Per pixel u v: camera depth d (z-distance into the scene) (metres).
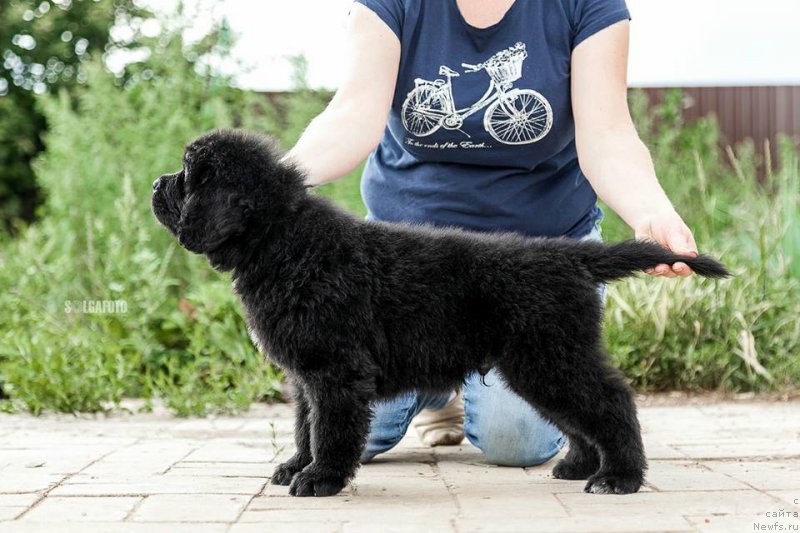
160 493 3.22
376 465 4.02
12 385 5.77
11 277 7.47
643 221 3.35
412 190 4.05
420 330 3.24
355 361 3.13
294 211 3.22
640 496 3.14
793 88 12.41
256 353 6.34
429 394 3.38
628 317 6.68
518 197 3.99
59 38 16.30
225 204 3.13
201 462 3.90
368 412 3.17
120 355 6.03
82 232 7.95
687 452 4.17
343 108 3.68
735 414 5.58
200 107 9.21
